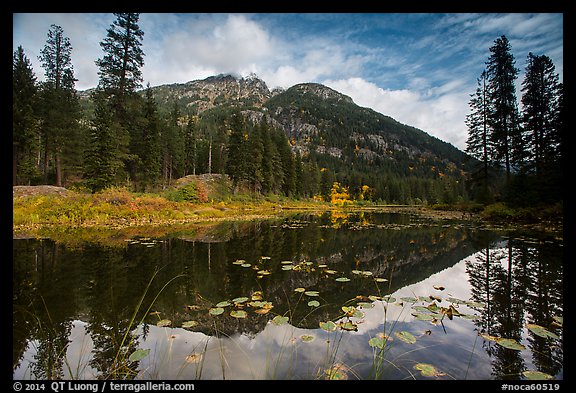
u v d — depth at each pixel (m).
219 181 32.72
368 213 27.00
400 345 2.53
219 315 3.22
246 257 6.37
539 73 15.24
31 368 2.15
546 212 11.63
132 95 18.86
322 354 2.37
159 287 4.18
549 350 2.45
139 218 13.27
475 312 3.30
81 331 2.77
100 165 15.88
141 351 2.37
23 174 18.78
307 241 8.84
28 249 6.66
